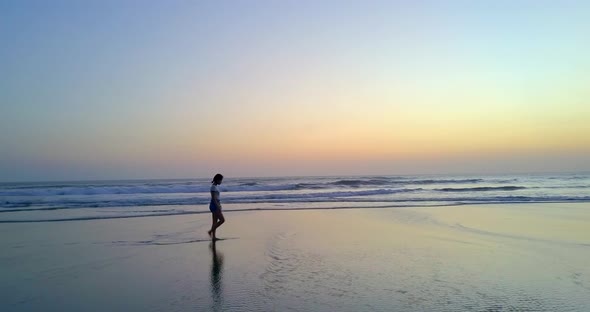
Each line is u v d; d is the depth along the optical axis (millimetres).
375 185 39875
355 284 6148
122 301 5520
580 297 5477
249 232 11320
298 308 5078
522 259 7848
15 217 15133
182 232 11469
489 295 5562
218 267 7352
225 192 29781
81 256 8422
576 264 7434
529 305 5141
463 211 16438
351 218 14344
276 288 5980
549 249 8844
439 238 10234
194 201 21234
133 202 20703
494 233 10945
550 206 18422
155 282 6441
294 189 33406
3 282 6539
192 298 5586
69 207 18750
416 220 13719
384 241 9828
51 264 7734
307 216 14984
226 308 5137
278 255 8312
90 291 6012
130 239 10391
